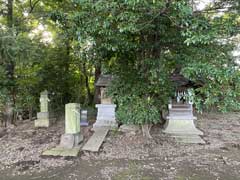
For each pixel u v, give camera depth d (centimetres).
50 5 886
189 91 364
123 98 600
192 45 422
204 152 536
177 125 723
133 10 368
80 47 537
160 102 603
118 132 693
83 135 661
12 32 620
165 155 511
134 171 419
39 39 830
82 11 452
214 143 614
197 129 752
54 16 513
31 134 679
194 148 566
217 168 436
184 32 362
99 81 792
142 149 549
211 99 340
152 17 397
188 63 400
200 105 362
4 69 702
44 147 547
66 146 538
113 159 482
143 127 649
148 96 600
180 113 727
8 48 590
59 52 1049
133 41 515
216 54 398
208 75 348
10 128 757
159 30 485
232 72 340
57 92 1103
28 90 901
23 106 898
